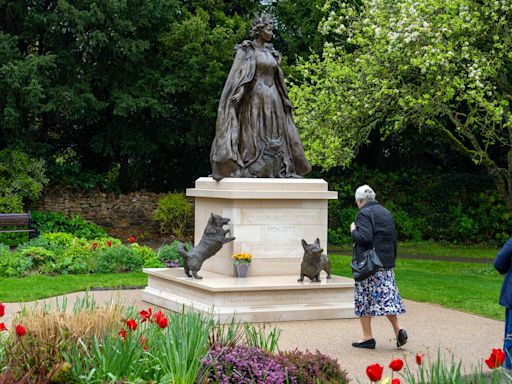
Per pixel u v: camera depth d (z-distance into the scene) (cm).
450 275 1647
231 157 1146
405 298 1260
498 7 1539
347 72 1669
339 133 1761
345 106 1695
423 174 2698
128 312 688
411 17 1530
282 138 1199
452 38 1584
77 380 492
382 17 1630
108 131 2598
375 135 2655
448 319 1054
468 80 1552
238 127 1177
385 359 792
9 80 2156
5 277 1432
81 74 2467
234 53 1214
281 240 1130
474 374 559
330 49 1773
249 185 1120
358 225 835
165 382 509
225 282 1027
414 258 2127
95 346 530
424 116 1647
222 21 2636
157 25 2578
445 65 1511
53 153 2736
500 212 2592
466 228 2598
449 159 2823
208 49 2477
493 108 1524
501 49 1645
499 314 1099
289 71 2442
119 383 497
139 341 564
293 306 1018
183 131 2783
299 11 2625
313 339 887
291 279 1079
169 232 2659
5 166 2286
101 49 2422
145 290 1173
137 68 2545
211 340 621
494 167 1766
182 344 537
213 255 1122
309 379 567
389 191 2694
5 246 1642
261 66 1188
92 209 2616
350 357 799
